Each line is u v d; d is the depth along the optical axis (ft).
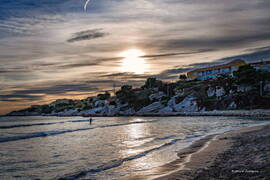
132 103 536.01
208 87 403.13
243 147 48.52
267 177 25.16
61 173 41.27
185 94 428.97
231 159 37.63
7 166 47.91
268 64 375.04
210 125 149.59
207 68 479.00
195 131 112.06
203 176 28.60
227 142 60.23
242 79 334.03
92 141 88.74
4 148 75.97
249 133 75.87
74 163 49.67
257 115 246.47
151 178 32.27
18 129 180.14
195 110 372.79
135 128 150.82
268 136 61.72
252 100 306.35
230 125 138.21
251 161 34.14
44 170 44.06
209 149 52.11
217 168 32.27
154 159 47.42
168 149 59.16
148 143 75.72
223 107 333.62
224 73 438.40
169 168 37.78
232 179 25.85
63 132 136.36
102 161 50.37
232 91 356.59
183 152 52.49
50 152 65.72
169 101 444.55
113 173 38.04
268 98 295.07
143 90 592.19
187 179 28.32
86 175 37.52
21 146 80.59
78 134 121.60
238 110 300.81
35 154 62.95
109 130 141.38
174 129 130.00
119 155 56.95
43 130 166.50
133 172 37.86
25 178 38.70
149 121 241.14
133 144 75.10
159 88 545.85
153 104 470.39
